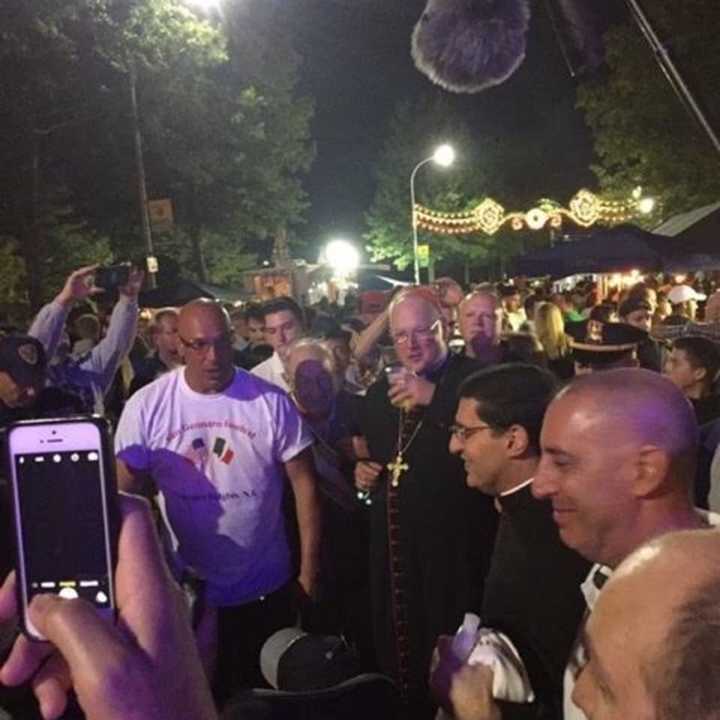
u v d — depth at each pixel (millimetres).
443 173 52031
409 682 3867
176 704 956
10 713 1213
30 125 24922
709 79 21172
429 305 4238
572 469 1999
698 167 26203
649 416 1962
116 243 31797
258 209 39781
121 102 25422
